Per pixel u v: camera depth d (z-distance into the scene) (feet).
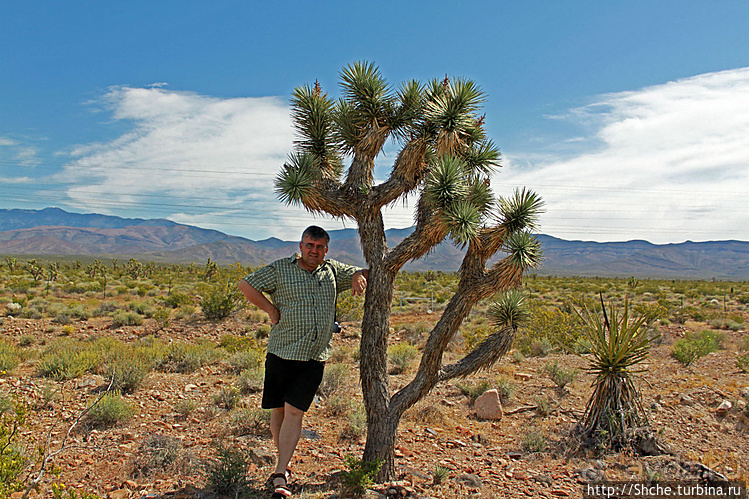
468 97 15.92
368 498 13.66
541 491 15.65
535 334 45.42
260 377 29.94
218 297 66.28
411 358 40.52
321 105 18.70
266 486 14.51
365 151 16.97
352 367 37.04
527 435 21.31
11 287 106.11
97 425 21.31
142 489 14.48
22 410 13.79
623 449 19.77
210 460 16.97
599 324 22.82
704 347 41.63
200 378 32.14
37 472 15.51
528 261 15.14
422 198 16.56
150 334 55.98
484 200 17.78
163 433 20.75
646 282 263.90
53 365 30.35
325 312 14.29
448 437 21.81
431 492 14.89
